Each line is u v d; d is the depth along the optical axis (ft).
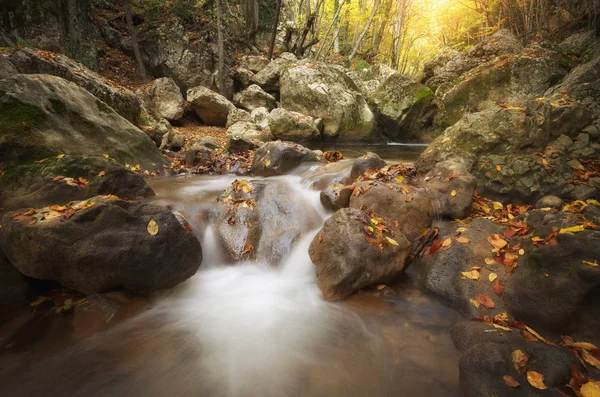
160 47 48.34
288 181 17.10
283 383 7.22
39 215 9.38
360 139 43.47
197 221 13.26
